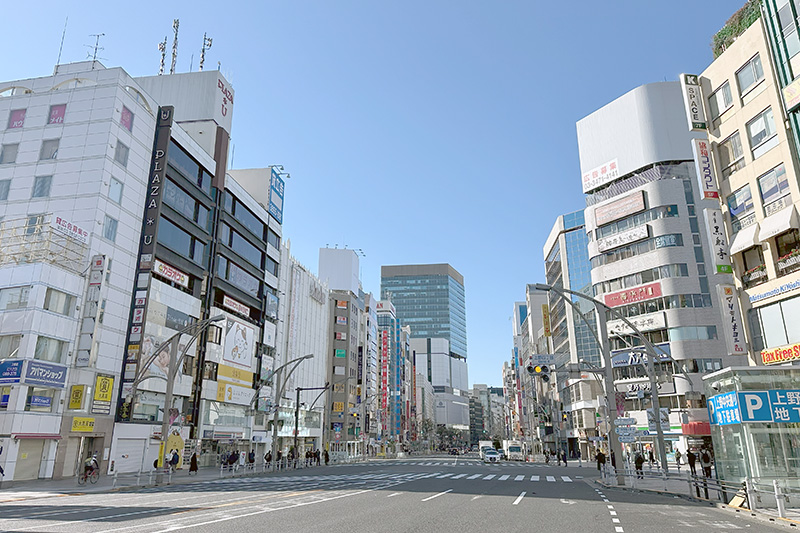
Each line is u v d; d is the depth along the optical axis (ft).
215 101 191.21
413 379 542.98
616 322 225.15
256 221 215.72
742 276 91.09
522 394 427.74
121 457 128.98
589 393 260.42
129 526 37.93
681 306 206.90
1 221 128.57
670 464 188.03
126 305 135.13
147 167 147.33
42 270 110.01
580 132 261.65
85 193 128.57
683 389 198.80
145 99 149.38
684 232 214.69
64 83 142.41
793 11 80.48
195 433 164.55
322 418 283.38
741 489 58.08
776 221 81.61
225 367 180.34
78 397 115.55
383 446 393.91
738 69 92.68
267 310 219.20
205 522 40.24
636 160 233.76
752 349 88.74
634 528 42.22
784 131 82.58
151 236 142.82
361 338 354.54
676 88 233.76
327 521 41.32
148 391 138.82
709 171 97.45
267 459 172.04
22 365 104.47
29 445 106.11
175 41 213.87
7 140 136.36
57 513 47.83
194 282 167.02
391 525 39.75
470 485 86.63
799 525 44.21
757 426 57.72
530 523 43.16
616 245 231.50
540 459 262.06
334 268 355.56
